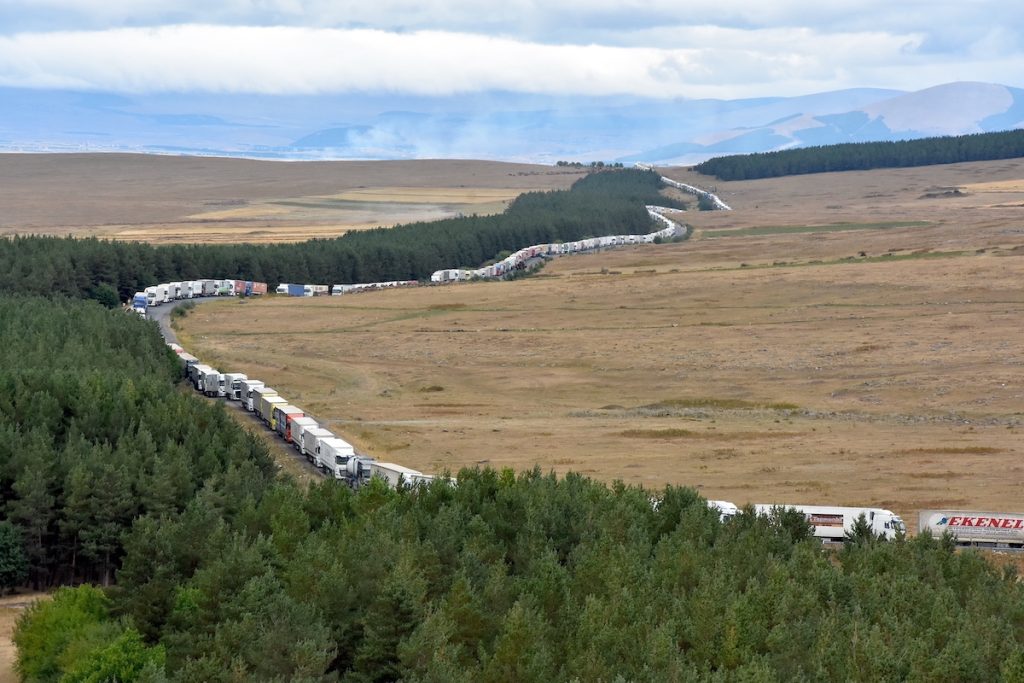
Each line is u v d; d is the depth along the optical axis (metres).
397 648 116.12
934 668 110.25
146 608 130.38
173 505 173.62
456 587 122.56
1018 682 107.94
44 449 180.88
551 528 151.88
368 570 130.00
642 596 124.31
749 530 150.00
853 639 113.06
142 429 194.12
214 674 110.94
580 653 111.56
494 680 108.94
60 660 123.00
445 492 167.75
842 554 149.12
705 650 115.56
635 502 163.12
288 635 114.12
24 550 168.38
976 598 127.62
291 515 152.25
